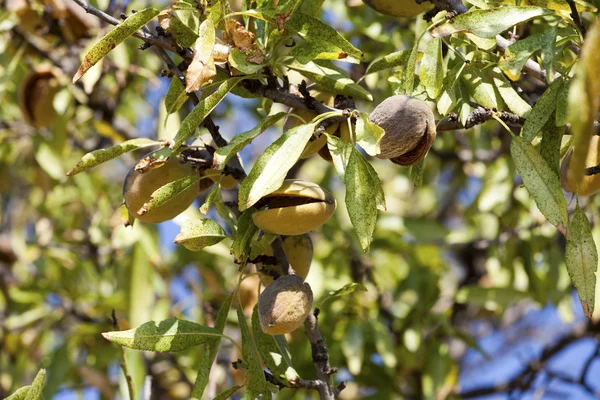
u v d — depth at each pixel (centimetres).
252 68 178
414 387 360
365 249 161
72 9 343
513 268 347
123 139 383
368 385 347
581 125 111
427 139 169
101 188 400
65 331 418
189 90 167
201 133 215
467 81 188
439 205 464
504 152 361
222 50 180
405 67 187
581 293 165
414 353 347
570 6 170
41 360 411
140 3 362
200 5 179
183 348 180
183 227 173
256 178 161
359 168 164
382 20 332
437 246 377
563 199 164
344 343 318
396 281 376
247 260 185
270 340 191
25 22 346
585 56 109
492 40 184
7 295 412
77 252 388
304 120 182
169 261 387
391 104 168
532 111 168
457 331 347
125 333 177
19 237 409
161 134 238
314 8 200
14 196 482
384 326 333
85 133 430
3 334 397
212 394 248
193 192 194
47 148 360
